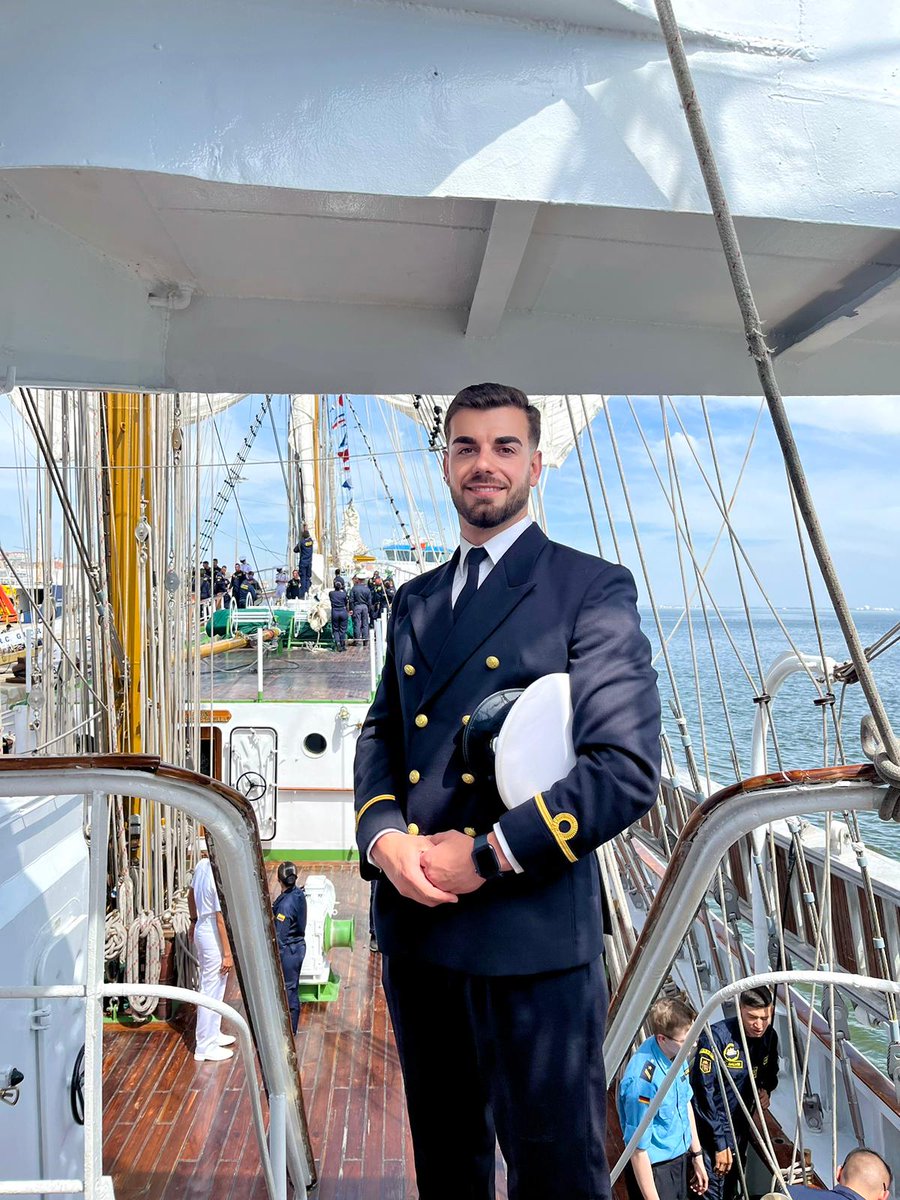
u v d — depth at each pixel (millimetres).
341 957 7102
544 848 1262
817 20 1316
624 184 1287
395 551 28500
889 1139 3383
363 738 1712
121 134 1199
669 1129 3154
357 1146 4285
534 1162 1422
